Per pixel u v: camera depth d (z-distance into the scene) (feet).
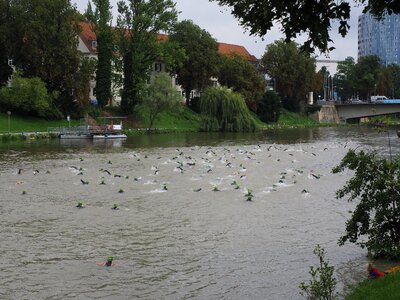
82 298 68.64
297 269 79.46
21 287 72.28
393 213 79.05
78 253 87.40
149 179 166.81
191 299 68.54
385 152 243.81
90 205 126.72
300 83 549.95
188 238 96.43
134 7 390.21
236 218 112.06
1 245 91.97
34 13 343.05
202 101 399.03
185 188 150.00
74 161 211.82
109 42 395.14
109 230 102.42
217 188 147.64
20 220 111.04
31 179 166.50
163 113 426.10
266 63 556.51
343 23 42.52
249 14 46.60
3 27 348.59
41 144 288.71
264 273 77.87
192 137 346.54
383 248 81.05
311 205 125.18
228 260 83.76
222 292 70.79
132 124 395.55
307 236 97.45
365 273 76.69
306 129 460.55
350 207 121.90
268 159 223.30
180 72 437.99
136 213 117.60
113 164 203.51
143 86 386.32
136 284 73.61
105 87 396.98
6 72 364.58
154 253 87.40
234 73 474.49
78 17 362.53
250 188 148.87
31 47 338.75
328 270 65.16
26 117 355.97
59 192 144.36
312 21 43.09
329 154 245.04
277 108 503.61
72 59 351.87
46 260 83.71
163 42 403.54
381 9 42.98
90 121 377.30
